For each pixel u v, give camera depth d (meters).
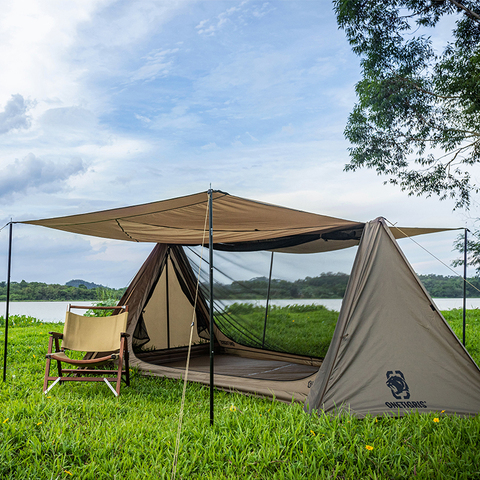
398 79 11.17
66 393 3.98
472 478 2.24
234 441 2.69
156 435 2.80
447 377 3.36
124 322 4.57
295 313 5.25
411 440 2.72
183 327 6.27
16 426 2.78
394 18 10.84
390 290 3.56
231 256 5.93
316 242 4.77
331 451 2.54
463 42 10.94
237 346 6.34
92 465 2.31
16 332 8.65
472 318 11.45
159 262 5.87
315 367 5.07
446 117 11.77
